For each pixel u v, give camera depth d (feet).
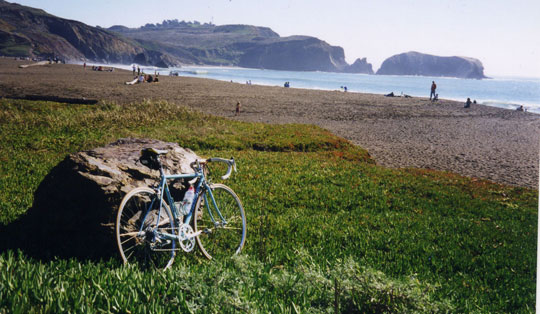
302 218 27.55
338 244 22.91
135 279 12.08
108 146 20.65
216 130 71.92
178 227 15.51
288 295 13.04
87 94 137.90
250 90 229.04
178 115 84.43
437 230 28.37
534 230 30.12
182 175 16.12
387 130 104.06
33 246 16.55
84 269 13.12
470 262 22.22
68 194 16.10
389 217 30.58
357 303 12.69
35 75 244.63
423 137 95.61
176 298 10.97
